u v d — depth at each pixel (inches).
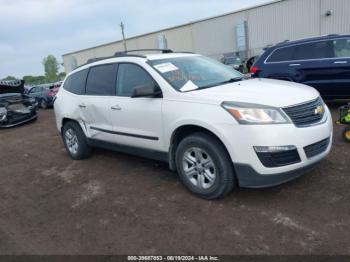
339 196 140.9
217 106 137.8
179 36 1346.0
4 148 317.4
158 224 134.6
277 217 129.9
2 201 178.7
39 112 611.2
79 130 224.7
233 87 155.3
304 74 305.1
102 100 195.2
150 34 1472.7
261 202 142.8
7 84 479.5
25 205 169.5
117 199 162.6
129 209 150.6
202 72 177.9
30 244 130.7
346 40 286.4
